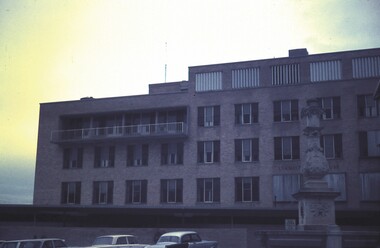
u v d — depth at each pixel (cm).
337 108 4547
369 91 4475
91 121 5422
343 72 4588
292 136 4603
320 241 1711
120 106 5216
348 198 4341
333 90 4569
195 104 4962
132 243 2452
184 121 5091
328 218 1906
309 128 2019
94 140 5169
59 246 2350
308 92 4631
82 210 4138
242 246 3653
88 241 3925
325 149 4494
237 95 4844
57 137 5325
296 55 4922
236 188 4659
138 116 5269
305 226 1891
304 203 1931
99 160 5241
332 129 4500
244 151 4725
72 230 3981
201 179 4791
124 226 4338
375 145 4381
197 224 4228
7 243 2261
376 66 4528
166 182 4919
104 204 5094
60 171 5312
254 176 4625
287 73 4762
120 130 5200
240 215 4006
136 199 4997
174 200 4850
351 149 4422
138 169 5038
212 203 4694
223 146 4781
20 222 4538
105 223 4384
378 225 3953
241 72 4916
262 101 4759
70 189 5266
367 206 4281
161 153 5003
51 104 5434
